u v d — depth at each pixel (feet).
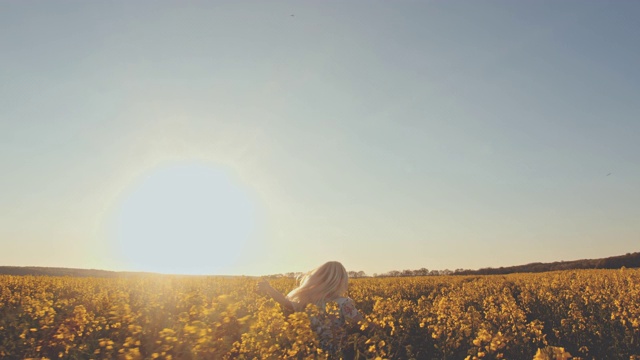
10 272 176.35
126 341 16.61
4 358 18.92
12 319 24.09
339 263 23.34
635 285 78.02
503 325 32.89
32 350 19.06
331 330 21.03
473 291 78.64
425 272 228.02
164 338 16.30
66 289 80.28
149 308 30.96
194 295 29.60
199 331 16.14
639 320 36.99
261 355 18.99
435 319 32.83
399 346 24.34
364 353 20.40
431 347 28.19
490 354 23.48
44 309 25.95
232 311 18.93
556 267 254.06
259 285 23.44
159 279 92.02
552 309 53.06
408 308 38.32
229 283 81.00
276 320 21.57
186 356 15.90
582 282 88.69
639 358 27.96
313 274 23.13
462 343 27.58
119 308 22.34
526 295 67.77
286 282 86.74
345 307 22.63
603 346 33.53
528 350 27.86
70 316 22.21
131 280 91.91
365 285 89.86
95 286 82.17
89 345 19.77
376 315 30.83
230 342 18.11
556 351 16.44
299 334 19.10
